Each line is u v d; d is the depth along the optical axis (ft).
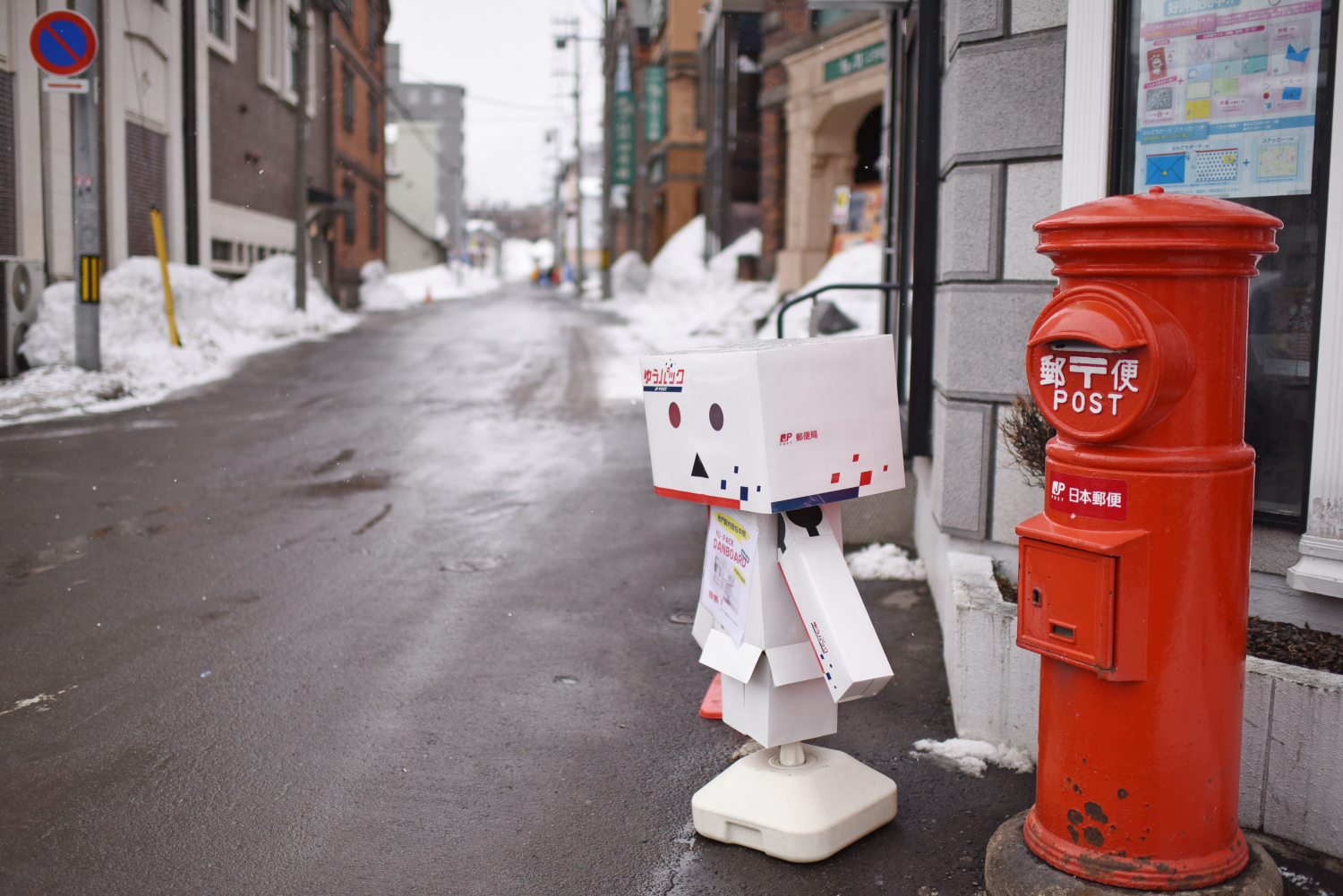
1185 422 8.45
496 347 66.54
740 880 10.09
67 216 49.32
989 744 12.75
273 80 82.17
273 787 11.86
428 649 16.35
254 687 14.70
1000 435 15.56
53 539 22.03
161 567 20.35
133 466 29.35
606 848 10.68
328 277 100.78
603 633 17.22
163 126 61.26
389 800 11.60
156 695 14.38
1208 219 8.13
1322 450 12.26
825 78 65.16
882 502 22.22
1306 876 9.81
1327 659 11.37
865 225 64.18
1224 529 8.57
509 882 10.05
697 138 134.10
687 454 10.64
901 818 11.20
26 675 14.98
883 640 16.63
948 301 15.97
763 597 10.38
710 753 12.85
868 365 10.16
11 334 41.60
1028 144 14.97
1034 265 15.12
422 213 242.78
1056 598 8.80
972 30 15.34
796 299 21.86
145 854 10.44
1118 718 8.68
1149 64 13.75
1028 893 9.04
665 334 77.77
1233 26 13.05
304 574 20.24
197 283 58.95
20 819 11.06
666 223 135.64
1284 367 13.03
